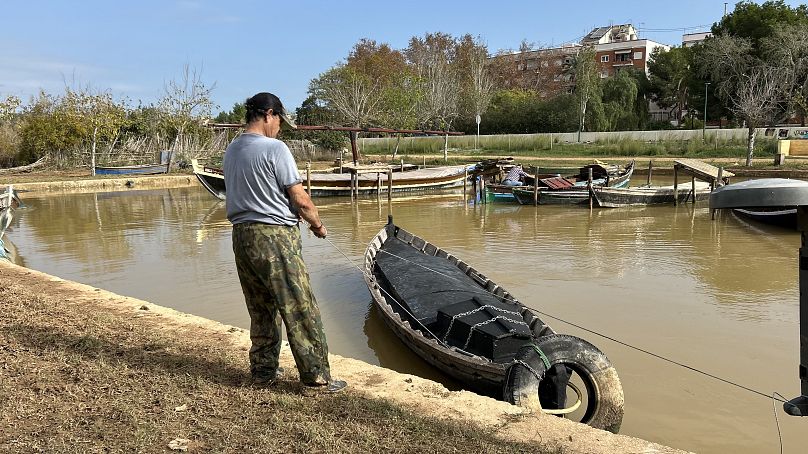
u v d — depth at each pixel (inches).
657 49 3051.2
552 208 904.9
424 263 396.8
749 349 295.3
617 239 623.5
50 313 260.2
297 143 1820.9
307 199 160.4
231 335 230.7
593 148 1765.5
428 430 150.3
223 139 1649.9
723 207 106.6
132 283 443.8
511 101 2527.1
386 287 367.6
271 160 155.6
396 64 2773.1
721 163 1346.0
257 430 147.7
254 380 178.1
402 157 1766.7
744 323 335.9
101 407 161.3
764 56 1802.4
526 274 460.1
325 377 172.4
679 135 1771.7
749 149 1285.7
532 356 188.9
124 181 1239.5
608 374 191.6
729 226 705.0
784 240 603.5
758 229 679.1
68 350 208.8
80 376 183.5
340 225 749.3
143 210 904.3
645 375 263.0
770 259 511.2
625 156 1656.0
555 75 2910.9
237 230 160.6
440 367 251.1
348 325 339.9
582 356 191.0
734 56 1815.9
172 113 1561.3
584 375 191.9
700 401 238.2
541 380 196.1
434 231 692.7
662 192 912.9
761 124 1544.0
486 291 330.3
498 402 172.2
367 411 160.6
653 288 414.6
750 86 1552.7
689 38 3666.3
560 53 2970.0
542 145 1940.2
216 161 1502.2
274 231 159.2
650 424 220.8
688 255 532.4
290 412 158.6
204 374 186.5
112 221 785.6
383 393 177.6
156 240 635.5
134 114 1590.8
